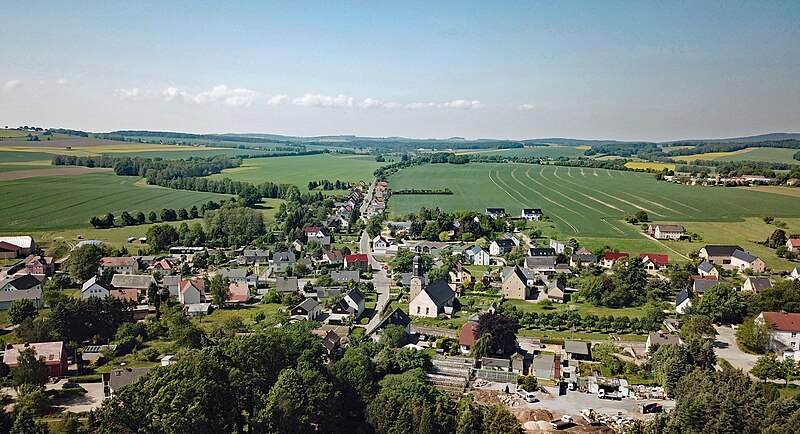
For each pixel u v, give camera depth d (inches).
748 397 3617.1
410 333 5748.0
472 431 3459.6
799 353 4913.9
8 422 3321.9
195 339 5068.9
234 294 6801.2
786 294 5920.3
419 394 3732.8
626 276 7076.8
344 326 5935.0
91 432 3245.6
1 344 4977.9
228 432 3186.5
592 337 5674.2
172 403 2923.2
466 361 5012.3
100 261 7765.8
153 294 6348.4
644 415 4047.7
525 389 4453.7
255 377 3506.4
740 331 5344.5
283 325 5216.5
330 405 3437.5
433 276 7613.2
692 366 4362.7
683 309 6235.2
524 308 6683.1
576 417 4023.1
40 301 6304.1
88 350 4950.8
